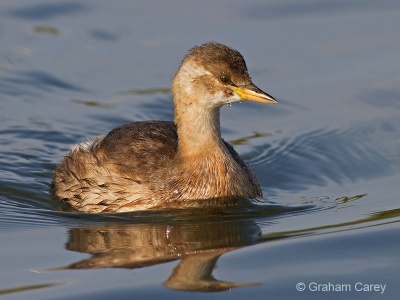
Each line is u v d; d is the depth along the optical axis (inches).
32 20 887.1
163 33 855.7
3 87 789.9
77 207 600.7
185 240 539.2
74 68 816.9
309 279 478.9
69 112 761.6
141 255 516.7
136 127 624.7
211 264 503.2
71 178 616.4
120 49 842.2
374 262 498.6
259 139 725.3
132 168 589.0
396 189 625.0
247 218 574.6
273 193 630.5
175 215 576.1
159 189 581.6
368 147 700.0
